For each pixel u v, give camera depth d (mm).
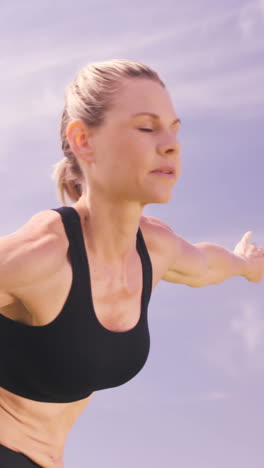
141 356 2135
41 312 1885
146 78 1936
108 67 1953
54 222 1942
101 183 1941
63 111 2084
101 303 2010
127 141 1869
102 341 1974
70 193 2203
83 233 1998
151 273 2230
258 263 3168
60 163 2193
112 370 2041
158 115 1883
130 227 2014
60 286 1891
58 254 1876
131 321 2092
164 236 2467
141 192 1892
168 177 1889
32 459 1998
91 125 1935
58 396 2004
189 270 2707
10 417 1974
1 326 1934
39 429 2039
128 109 1877
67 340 1920
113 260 2053
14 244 1816
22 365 1935
